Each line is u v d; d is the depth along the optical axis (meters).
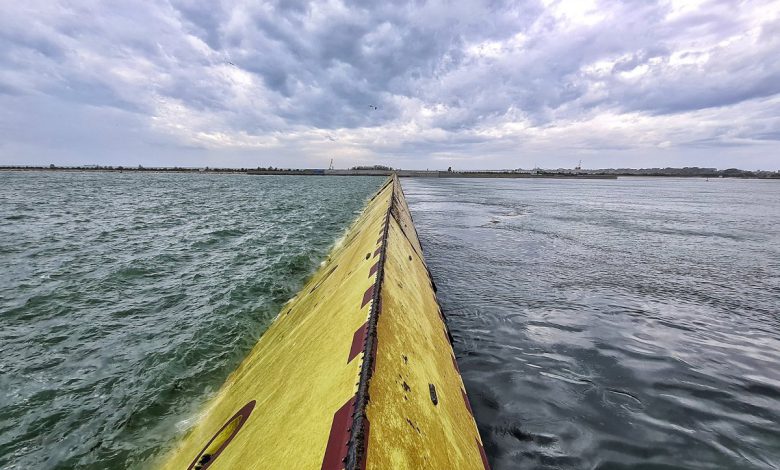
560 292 10.65
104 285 10.56
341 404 2.54
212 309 8.98
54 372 6.27
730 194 67.44
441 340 5.43
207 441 4.14
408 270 6.98
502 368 6.50
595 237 19.70
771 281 12.02
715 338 7.88
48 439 4.77
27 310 8.73
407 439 2.51
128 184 69.81
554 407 5.42
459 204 39.19
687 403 5.57
